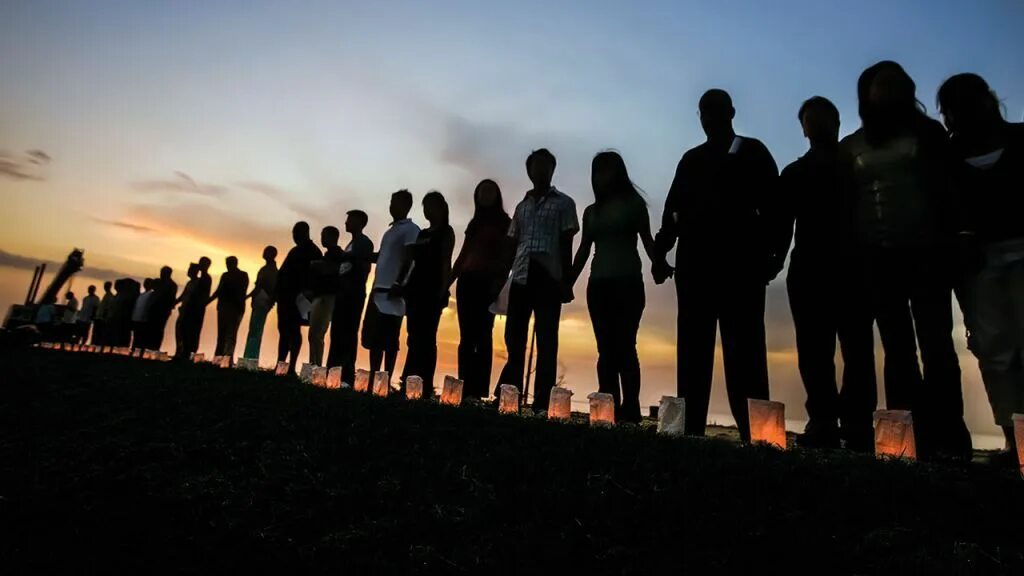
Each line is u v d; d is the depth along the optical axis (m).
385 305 8.34
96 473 4.45
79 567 2.99
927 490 3.07
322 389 7.65
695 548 2.75
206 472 4.34
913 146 4.31
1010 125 4.23
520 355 6.66
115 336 18.48
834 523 2.85
